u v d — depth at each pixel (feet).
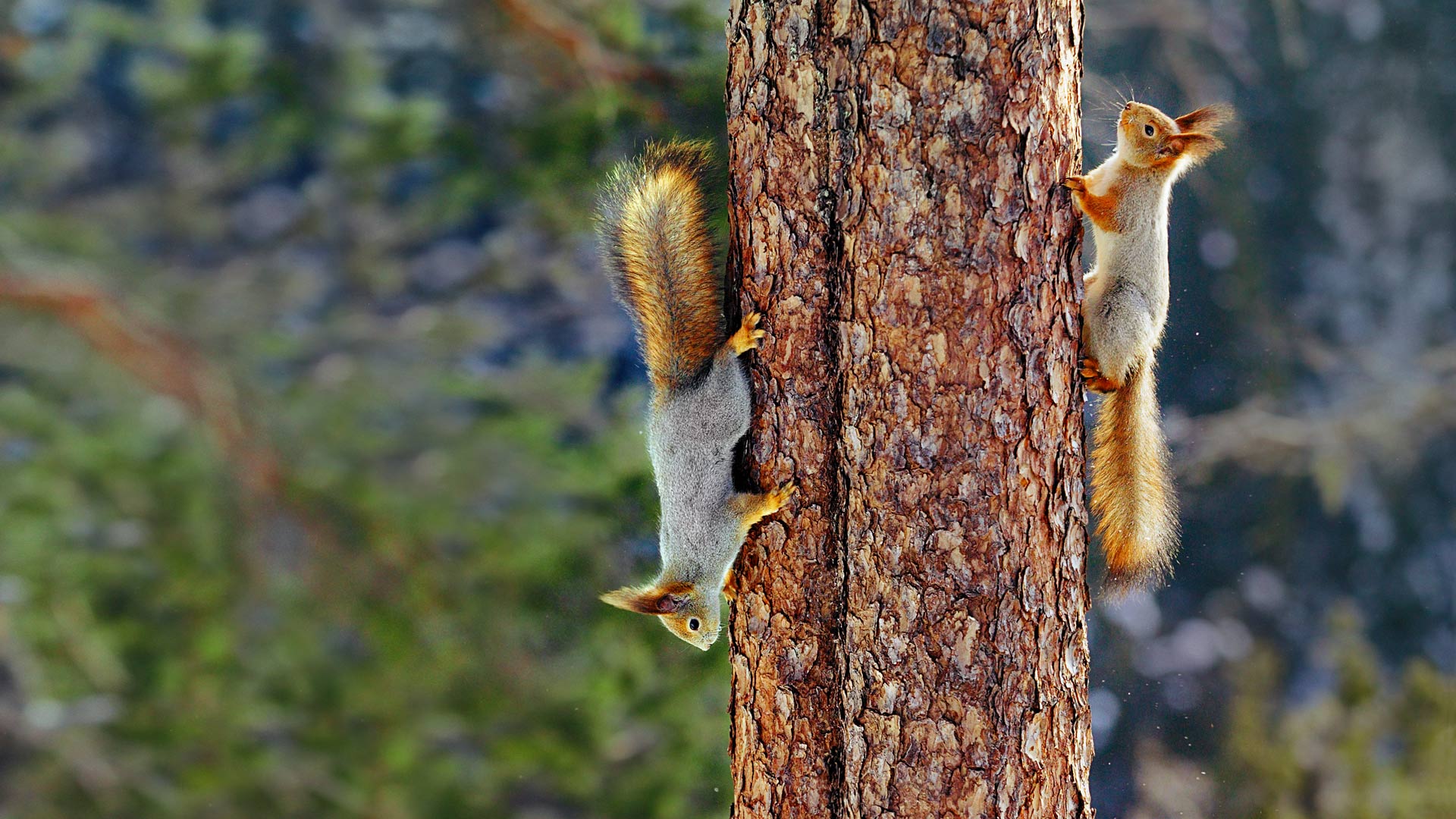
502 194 46.85
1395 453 61.31
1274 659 55.98
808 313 18.74
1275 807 51.96
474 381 47.01
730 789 37.96
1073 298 18.52
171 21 47.55
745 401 19.62
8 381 47.01
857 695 18.47
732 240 19.84
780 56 18.48
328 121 47.93
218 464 45.01
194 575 43.52
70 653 43.70
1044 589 18.12
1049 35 17.83
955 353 17.69
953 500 17.81
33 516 44.04
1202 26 61.52
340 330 52.47
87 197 55.88
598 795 39.45
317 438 45.85
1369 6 65.36
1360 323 62.80
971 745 17.93
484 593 41.29
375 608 42.34
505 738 40.83
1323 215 63.72
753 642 19.69
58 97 53.16
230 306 50.44
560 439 46.68
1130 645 57.11
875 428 18.08
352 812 42.88
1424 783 51.52
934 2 17.42
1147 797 53.98
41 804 43.21
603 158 36.76
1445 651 60.13
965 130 17.48
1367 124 64.90
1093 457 23.38
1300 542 60.29
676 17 37.01
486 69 49.44
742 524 19.42
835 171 18.38
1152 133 22.31
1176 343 60.44
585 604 38.73
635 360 54.60
